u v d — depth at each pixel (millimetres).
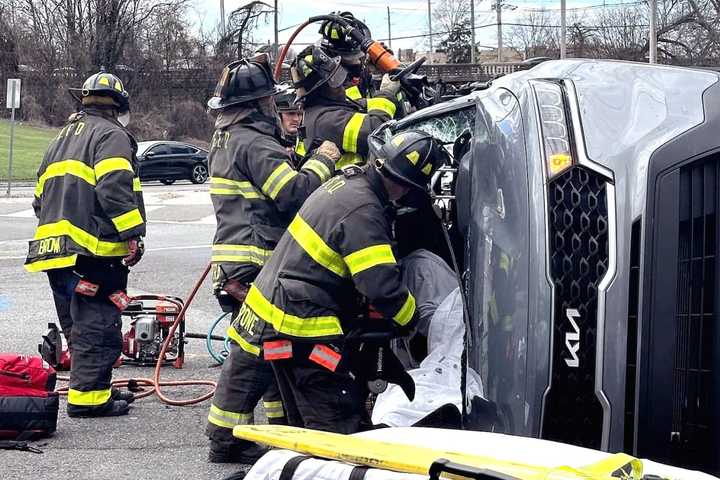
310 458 2936
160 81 63562
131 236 6996
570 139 4508
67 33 61500
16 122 58531
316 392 5066
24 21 61625
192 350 9641
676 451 4512
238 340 5277
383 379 5035
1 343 9750
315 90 6559
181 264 15234
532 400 4406
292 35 7281
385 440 3404
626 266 4387
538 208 4453
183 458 6305
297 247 5066
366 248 4891
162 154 36500
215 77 63219
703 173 4508
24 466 6148
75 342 7219
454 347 5164
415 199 5277
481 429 4664
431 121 6242
